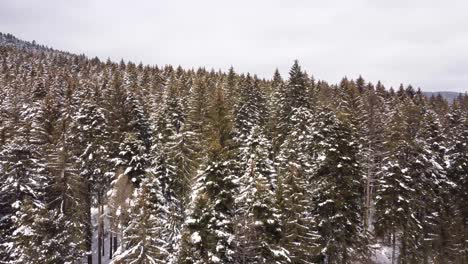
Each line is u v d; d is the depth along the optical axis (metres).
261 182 22.92
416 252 35.50
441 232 39.50
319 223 27.58
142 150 31.09
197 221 20.98
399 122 45.91
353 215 27.94
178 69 108.12
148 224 22.11
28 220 24.02
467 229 40.94
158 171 30.50
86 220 35.25
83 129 38.12
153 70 113.31
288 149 35.44
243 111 47.50
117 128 39.12
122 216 27.66
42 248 23.59
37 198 31.59
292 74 54.56
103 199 37.44
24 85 75.56
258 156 28.88
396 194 33.81
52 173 32.88
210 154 23.28
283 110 50.75
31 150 31.84
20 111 51.56
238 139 41.22
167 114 46.91
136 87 73.19
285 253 22.36
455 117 61.34
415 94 97.25
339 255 28.19
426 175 39.28
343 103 55.75
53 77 88.38
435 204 40.41
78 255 26.56
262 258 22.22
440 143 46.28
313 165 30.66
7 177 30.73
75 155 37.16
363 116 53.00
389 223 33.84
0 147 34.81
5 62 118.31
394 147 39.59
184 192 31.14
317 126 36.47
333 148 27.27
